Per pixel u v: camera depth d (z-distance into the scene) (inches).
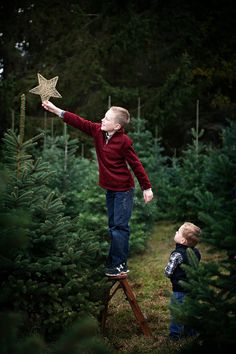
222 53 686.5
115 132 163.3
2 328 76.1
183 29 658.2
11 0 641.0
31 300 143.7
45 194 168.2
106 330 170.2
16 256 141.8
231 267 115.9
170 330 160.9
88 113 615.5
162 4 669.3
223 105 683.4
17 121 574.9
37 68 631.8
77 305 149.1
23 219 95.5
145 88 636.1
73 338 71.7
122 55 641.6
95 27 660.7
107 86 600.1
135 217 305.4
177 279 163.6
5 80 573.6
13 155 157.2
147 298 213.9
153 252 303.4
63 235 152.6
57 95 160.4
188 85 624.4
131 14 629.0
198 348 115.9
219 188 274.4
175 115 624.1
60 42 637.9
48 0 653.9
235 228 113.3
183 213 330.3
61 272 153.6
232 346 111.0
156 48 669.3
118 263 164.6
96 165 340.5
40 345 76.4
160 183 405.4
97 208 289.9
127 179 165.6
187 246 166.4
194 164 347.3
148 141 421.1
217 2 687.1
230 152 284.7
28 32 641.6
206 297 114.2
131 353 138.2
